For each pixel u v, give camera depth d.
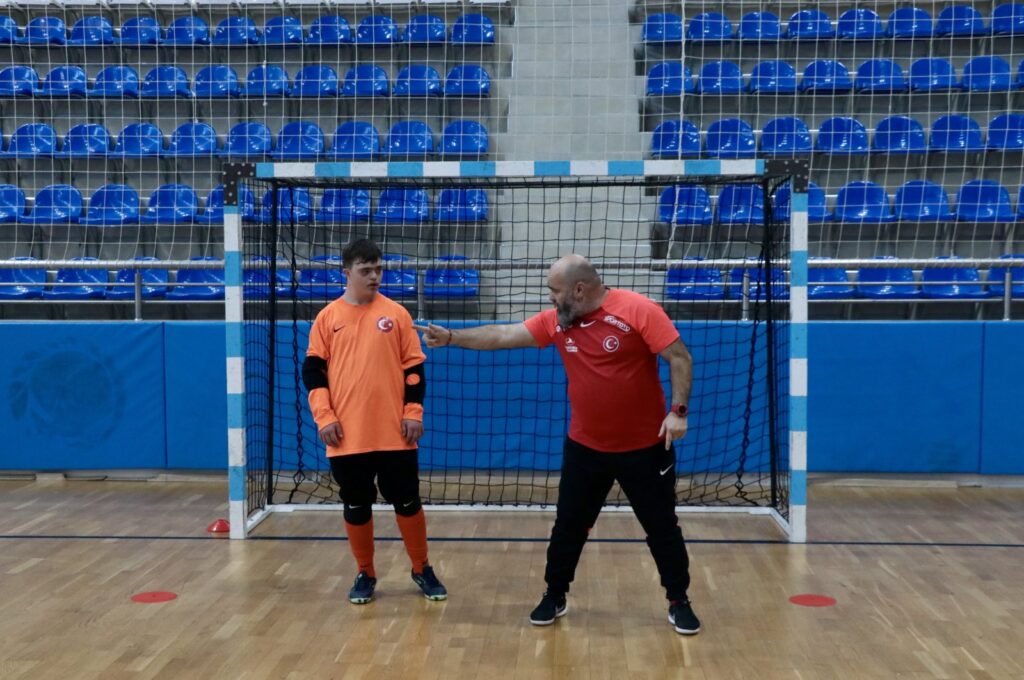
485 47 8.86
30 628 3.66
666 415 3.63
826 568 4.49
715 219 7.67
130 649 3.44
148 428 6.47
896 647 3.46
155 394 6.46
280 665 3.29
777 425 5.66
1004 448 6.24
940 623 3.71
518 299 7.24
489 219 7.39
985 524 5.35
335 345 3.92
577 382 3.58
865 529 5.24
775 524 5.37
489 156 8.52
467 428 6.47
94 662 3.31
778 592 4.12
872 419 6.31
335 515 5.58
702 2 8.88
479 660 3.35
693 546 4.90
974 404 6.25
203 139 8.77
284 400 6.39
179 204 8.38
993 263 6.18
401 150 8.60
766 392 6.18
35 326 6.47
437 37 8.88
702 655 3.40
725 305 6.93
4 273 8.08
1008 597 4.04
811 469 6.37
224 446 6.44
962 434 6.27
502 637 3.58
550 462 6.47
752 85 8.61
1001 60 8.62
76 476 6.59
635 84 8.66
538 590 4.18
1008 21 8.59
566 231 7.60
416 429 3.90
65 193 8.45
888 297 7.72
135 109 8.95
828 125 8.48
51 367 6.49
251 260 5.44
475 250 7.58
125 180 8.76
